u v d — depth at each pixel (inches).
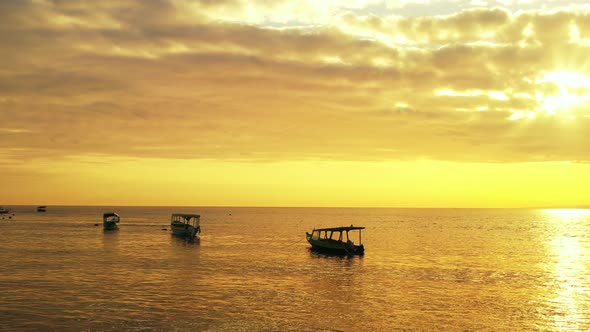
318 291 2164.1
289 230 6712.6
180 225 5216.5
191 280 2394.2
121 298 1962.4
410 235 6003.9
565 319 1737.2
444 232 6673.2
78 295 2006.6
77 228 6491.1
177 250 3814.0
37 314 1711.4
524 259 3472.0
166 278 2440.9
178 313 1748.3
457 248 4269.2
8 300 1909.4
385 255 3634.4
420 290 2212.1
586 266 3097.9
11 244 4192.9
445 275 2655.0
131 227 6811.0
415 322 1683.1
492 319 1729.8
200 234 5826.8
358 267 2942.9
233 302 1925.4
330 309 1839.3
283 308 1844.2
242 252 3730.3
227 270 2751.0
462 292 2174.0
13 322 1615.4
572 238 5689.0
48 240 4608.8
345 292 2148.1
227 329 1569.9
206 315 1727.4
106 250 3754.9
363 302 1958.7
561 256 3690.9
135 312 1749.5
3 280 2341.3
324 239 3902.6
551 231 7190.0
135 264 2957.7
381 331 1579.7
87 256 3351.4
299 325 1628.9
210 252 3703.3
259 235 5693.9
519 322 1695.4
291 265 3002.0
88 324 1600.6
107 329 1550.2
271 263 3083.2
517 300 2017.7
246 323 1640.0
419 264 3115.2
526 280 2508.6
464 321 1701.5
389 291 2182.6
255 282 2368.4
